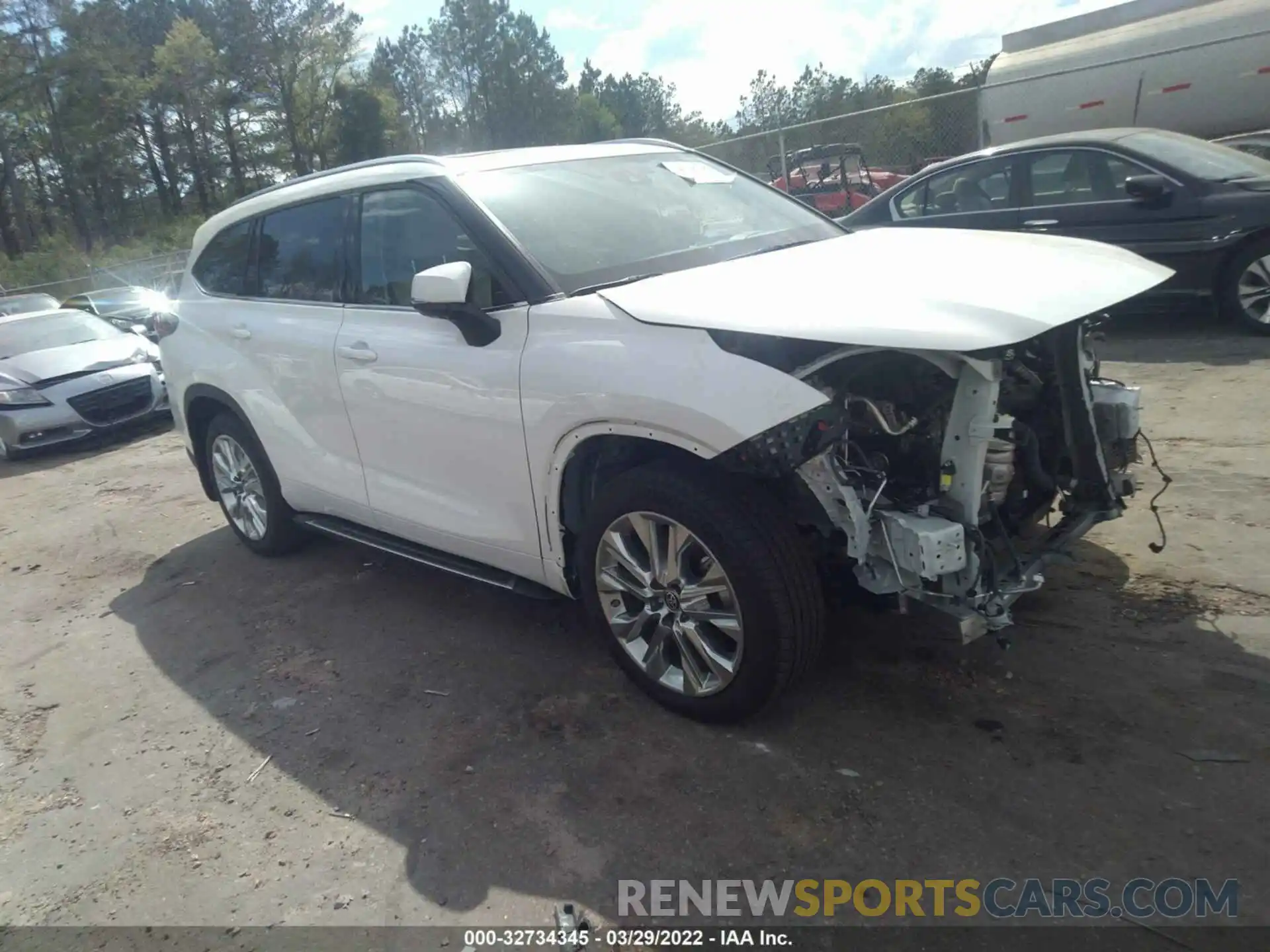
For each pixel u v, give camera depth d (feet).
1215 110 40.45
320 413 13.34
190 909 8.39
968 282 9.16
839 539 9.37
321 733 10.95
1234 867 7.45
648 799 9.01
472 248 11.01
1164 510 13.71
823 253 10.93
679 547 9.45
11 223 170.91
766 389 8.22
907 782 8.82
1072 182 24.36
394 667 12.25
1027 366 10.23
